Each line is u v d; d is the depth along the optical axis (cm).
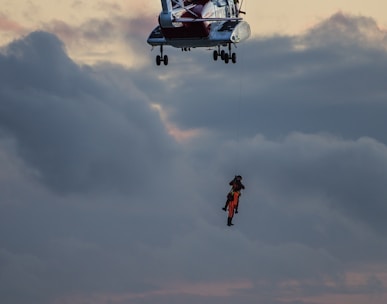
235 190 11231
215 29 12456
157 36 12569
